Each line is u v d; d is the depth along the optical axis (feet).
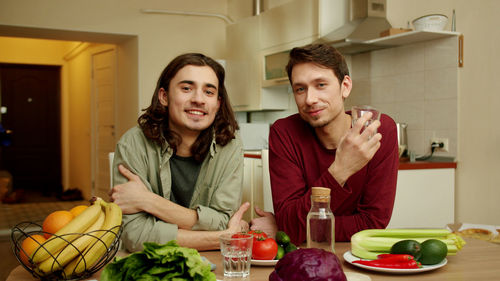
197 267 2.76
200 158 4.98
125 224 4.41
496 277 3.29
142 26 16.35
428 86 10.27
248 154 11.98
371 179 4.72
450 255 3.89
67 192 23.56
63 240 3.23
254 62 14.58
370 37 10.68
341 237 4.51
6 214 18.84
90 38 16.98
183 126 4.69
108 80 19.88
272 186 5.05
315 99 4.36
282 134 5.10
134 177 4.72
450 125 9.84
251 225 4.82
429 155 10.28
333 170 4.16
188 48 16.88
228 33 15.88
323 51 4.36
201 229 4.57
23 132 28.48
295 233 4.43
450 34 9.60
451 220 9.81
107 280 2.81
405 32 9.77
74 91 24.95
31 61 25.68
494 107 8.95
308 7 12.21
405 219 9.37
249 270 3.41
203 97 4.63
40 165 28.89
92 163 21.39
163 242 4.26
